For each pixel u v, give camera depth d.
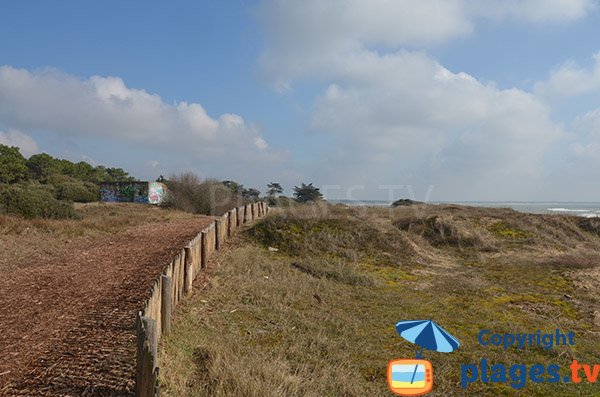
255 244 14.90
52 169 77.75
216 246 12.92
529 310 9.10
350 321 7.90
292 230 15.34
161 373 4.78
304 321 7.60
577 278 11.73
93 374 4.92
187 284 8.20
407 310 8.82
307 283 10.20
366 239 14.91
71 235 14.72
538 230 17.89
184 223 20.19
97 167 95.62
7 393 4.43
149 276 9.44
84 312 7.00
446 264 13.59
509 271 12.59
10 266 10.14
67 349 5.55
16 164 66.88
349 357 6.37
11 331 6.13
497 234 17.17
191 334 6.43
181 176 31.69
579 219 19.88
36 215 18.91
